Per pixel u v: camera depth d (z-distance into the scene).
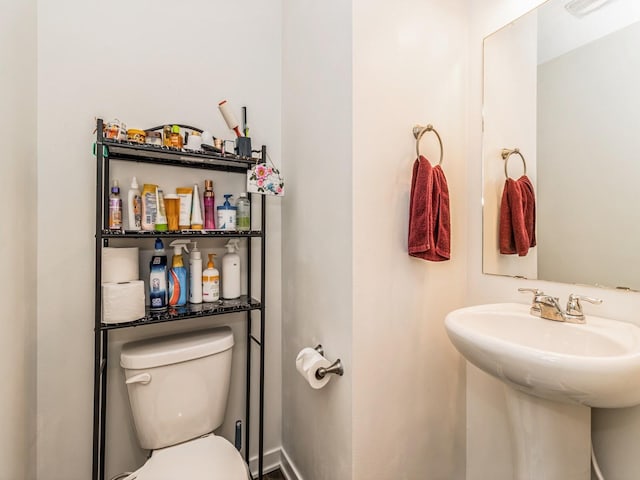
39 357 1.09
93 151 1.05
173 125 1.19
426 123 1.18
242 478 0.96
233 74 1.45
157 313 1.13
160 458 1.03
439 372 1.24
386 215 1.08
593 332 0.84
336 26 1.08
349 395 1.04
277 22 1.56
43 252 1.09
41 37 1.07
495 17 1.21
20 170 0.95
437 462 1.24
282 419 1.60
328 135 1.14
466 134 1.31
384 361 1.09
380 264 1.07
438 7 1.21
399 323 1.12
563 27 1.02
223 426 1.45
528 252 1.12
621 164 0.90
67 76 1.12
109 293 1.00
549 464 0.86
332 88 1.11
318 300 1.22
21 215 0.96
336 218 1.09
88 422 1.17
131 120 1.23
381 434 1.09
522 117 1.13
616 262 0.91
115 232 1.01
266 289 1.54
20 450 0.96
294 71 1.42
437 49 1.21
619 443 0.90
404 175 1.12
